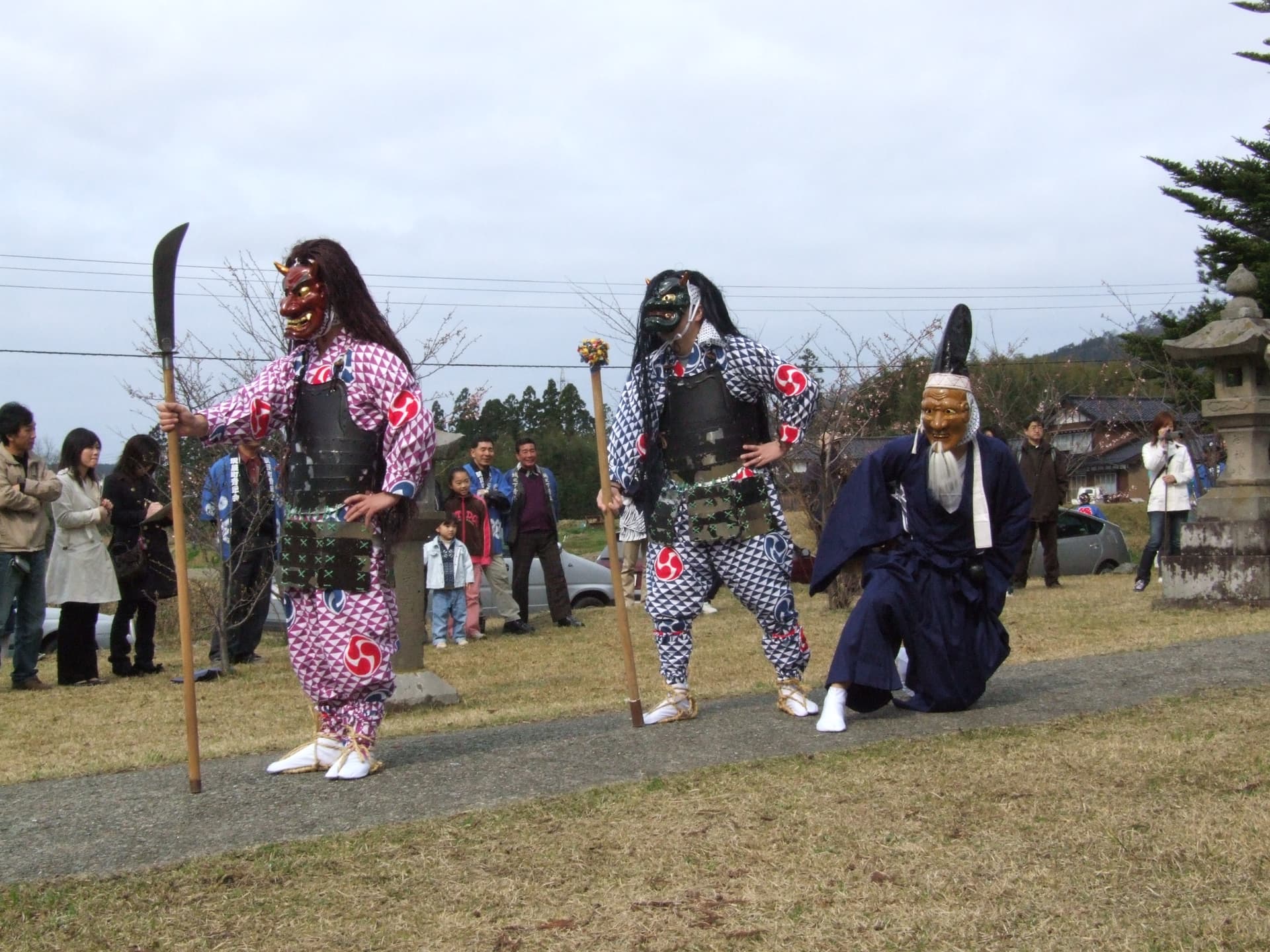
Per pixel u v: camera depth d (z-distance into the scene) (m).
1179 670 6.13
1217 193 25.06
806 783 4.13
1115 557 18.34
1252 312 9.96
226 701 8.09
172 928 3.12
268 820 3.99
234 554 9.55
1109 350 36.94
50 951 3.01
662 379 5.30
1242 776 4.00
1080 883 3.18
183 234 4.38
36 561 8.88
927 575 5.25
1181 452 12.50
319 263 4.61
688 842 3.58
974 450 5.23
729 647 9.62
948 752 4.50
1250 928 2.86
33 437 8.79
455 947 2.95
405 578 7.35
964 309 5.22
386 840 3.70
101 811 4.25
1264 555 9.68
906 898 3.13
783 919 3.04
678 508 5.30
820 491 13.08
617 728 5.45
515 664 9.48
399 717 6.80
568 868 3.42
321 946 2.98
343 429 4.57
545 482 12.09
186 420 4.46
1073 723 4.93
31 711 7.86
